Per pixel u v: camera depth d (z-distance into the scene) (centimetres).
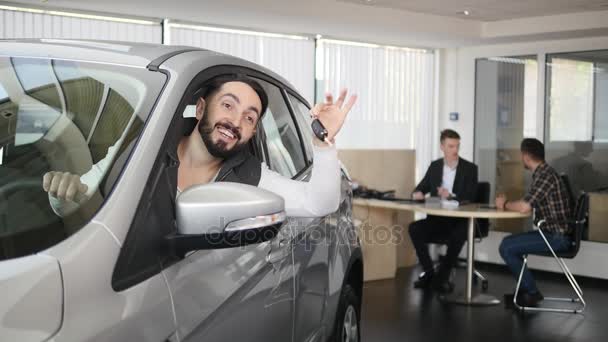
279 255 219
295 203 225
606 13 755
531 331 546
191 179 207
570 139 841
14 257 135
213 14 674
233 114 205
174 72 183
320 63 842
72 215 147
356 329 333
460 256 888
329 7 707
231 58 226
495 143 910
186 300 160
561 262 640
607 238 792
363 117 885
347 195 334
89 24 659
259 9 653
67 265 134
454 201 673
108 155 163
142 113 172
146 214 155
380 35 823
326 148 220
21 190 156
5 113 178
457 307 621
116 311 140
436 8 753
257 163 230
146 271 151
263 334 203
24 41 204
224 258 182
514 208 634
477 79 926
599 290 717
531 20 803
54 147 169
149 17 697
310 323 250
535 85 872
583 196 619
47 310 127
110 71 186
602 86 817
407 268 819
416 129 942
